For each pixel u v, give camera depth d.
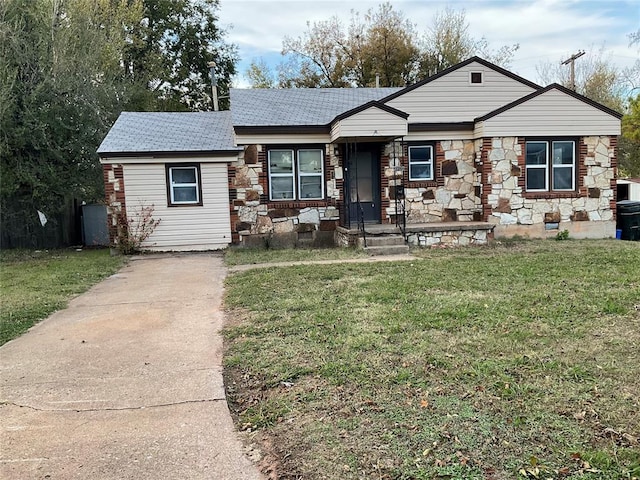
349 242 11.46
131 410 3.41
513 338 4.51
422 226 11.63
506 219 12.21
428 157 12.80
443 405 3.22
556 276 7.38
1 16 14.09
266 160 12.39
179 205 12.26
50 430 3.13
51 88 14.28
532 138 12.21
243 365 4.18
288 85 32.38
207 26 29.78
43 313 6.24
